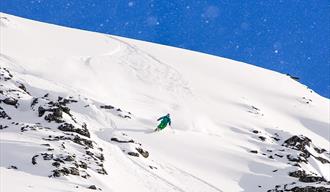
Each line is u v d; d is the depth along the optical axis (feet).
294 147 228.02
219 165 176.65
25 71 221.05
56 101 188.75
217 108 267.80
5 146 113.80
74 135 136.05
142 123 199.93
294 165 197.88
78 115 181.88
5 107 161.58
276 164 189.88
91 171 113.70
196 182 152.15
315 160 213.87
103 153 139.44
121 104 221.05
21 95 172.55
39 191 83.05
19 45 264.72
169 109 236.02
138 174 138.51
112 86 245.04
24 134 129.08
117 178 123.95
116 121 191.62
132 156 153.48
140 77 279.08
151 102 242.78
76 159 115.14
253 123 257.14
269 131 250.37
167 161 166.30
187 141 193.67
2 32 280.92
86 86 227.40
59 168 104.83
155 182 136.67
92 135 156.76
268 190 163.12
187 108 249.55
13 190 79.25
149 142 180.75
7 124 145.18
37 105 161.38
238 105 285.84
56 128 146.61
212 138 211.00
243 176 171.83
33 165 105.91
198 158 178.09
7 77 190.49
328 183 163.02
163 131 196.54
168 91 272.10
